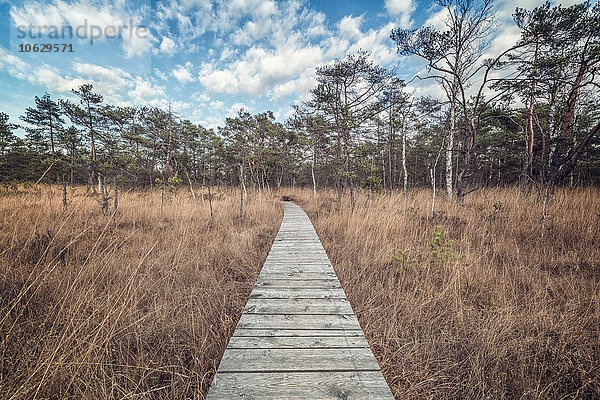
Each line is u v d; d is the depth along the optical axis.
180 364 2.12
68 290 2.73
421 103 10.29
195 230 6.68
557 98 10.41
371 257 4.65
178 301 3.03
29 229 4.68
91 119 7.91
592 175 13.32
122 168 8.34
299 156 11.61
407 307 2.89
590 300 2.87
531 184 9.98
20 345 2.04
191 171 16.61
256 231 7.23
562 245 4.74
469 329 2.60
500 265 4.27
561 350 2.25
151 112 16.48
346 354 1.99
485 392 1.95
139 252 4.67
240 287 3.70
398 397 1.92
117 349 2.22
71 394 1.77
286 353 1.99
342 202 11.20
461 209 8.12
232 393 1.61
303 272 3.89
